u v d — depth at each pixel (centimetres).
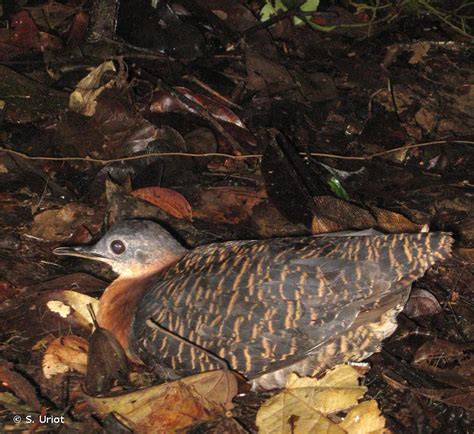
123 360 104
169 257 107
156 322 103
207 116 128
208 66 138
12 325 107
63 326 107
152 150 124
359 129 134
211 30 142
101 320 107
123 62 130
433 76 145
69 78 133
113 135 125
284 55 143
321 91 137
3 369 101
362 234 104
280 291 101
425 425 101
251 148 128
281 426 99
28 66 135
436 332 110
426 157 131
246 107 134
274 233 119
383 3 157
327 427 98
